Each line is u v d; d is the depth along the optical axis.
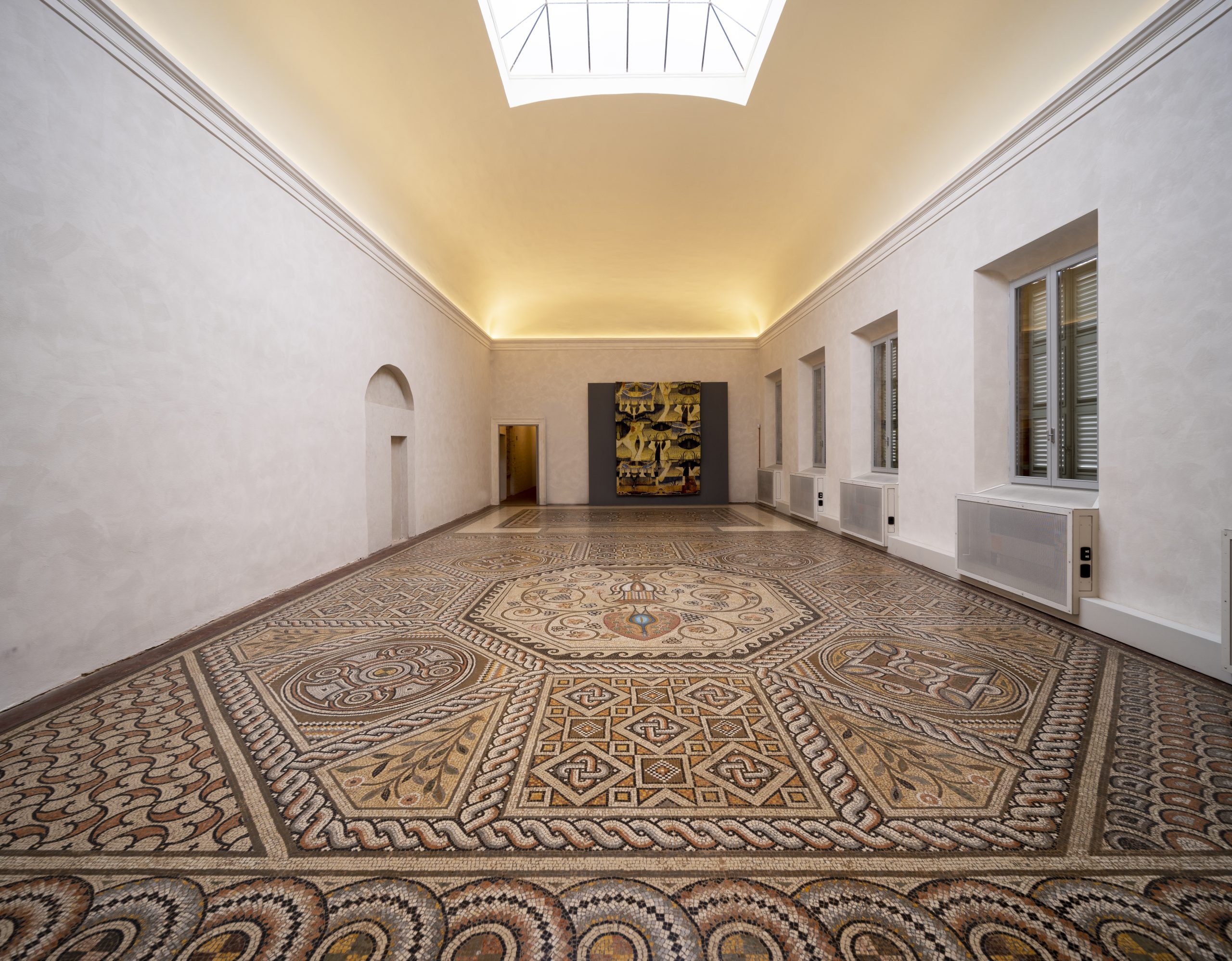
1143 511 4.11
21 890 1.82
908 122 6.68
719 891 1.82
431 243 10.09
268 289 5.67
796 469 12.46
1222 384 3.55
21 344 3.27
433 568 7.15
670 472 15.80
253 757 2.66
